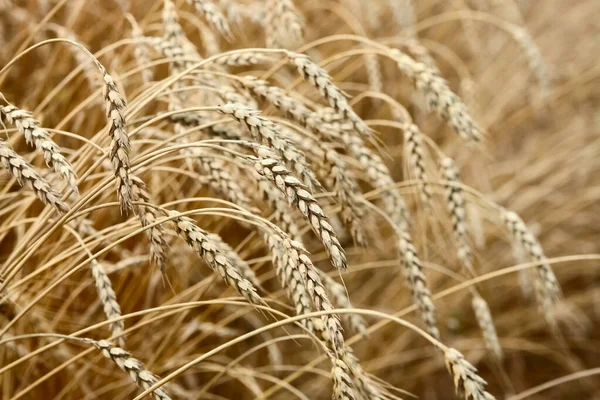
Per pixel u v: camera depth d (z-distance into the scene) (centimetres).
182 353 138
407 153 132
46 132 111
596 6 229
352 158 136
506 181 196
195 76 127
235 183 125
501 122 201
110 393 139
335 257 110
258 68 158
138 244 137
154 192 133
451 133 177
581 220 199
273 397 153
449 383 174
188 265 138
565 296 203
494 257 182
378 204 158
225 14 152
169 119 125
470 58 213
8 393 131
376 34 185
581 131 199
